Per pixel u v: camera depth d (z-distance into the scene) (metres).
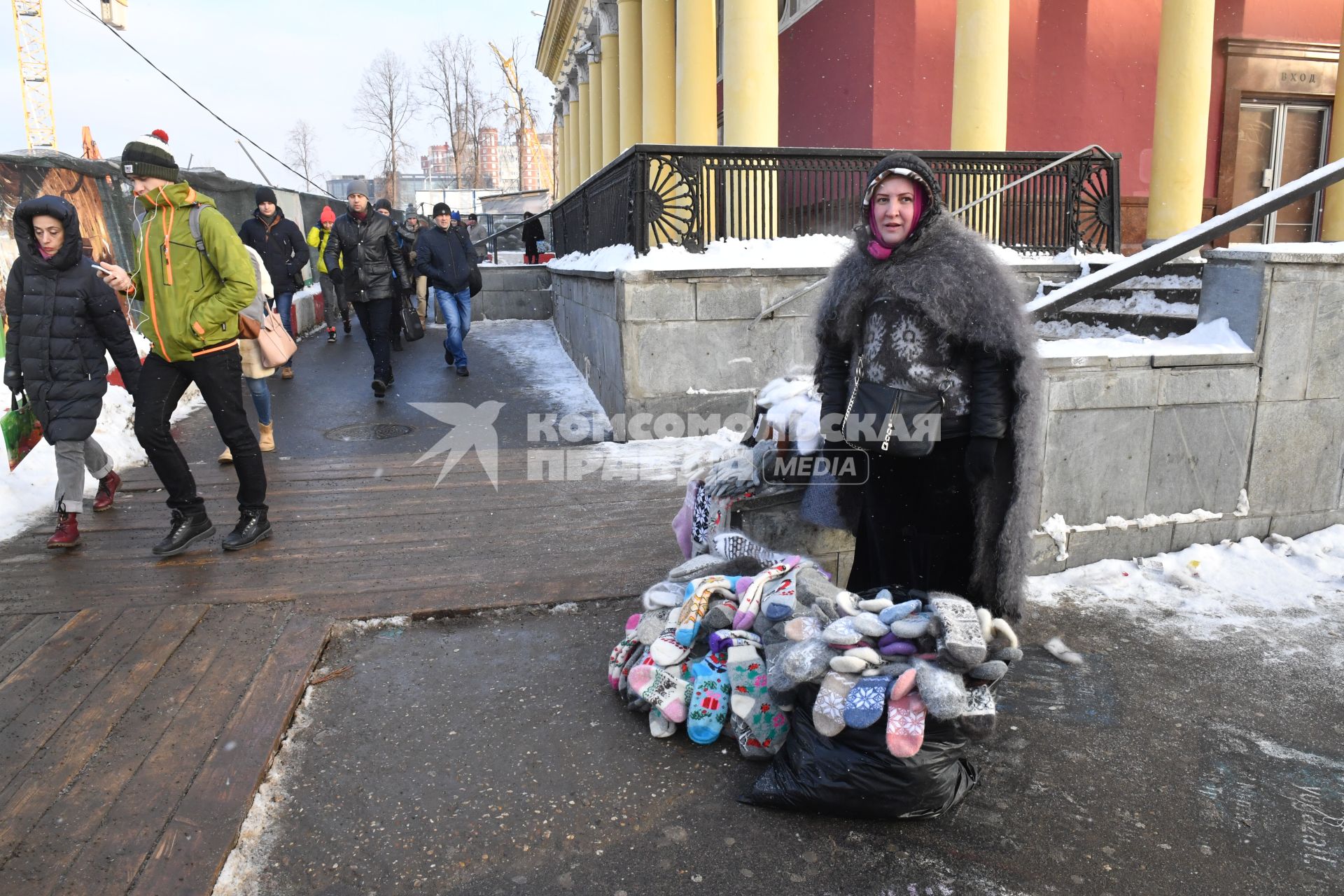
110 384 6.98
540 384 9.05
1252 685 3.09
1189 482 4.15
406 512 4.96
